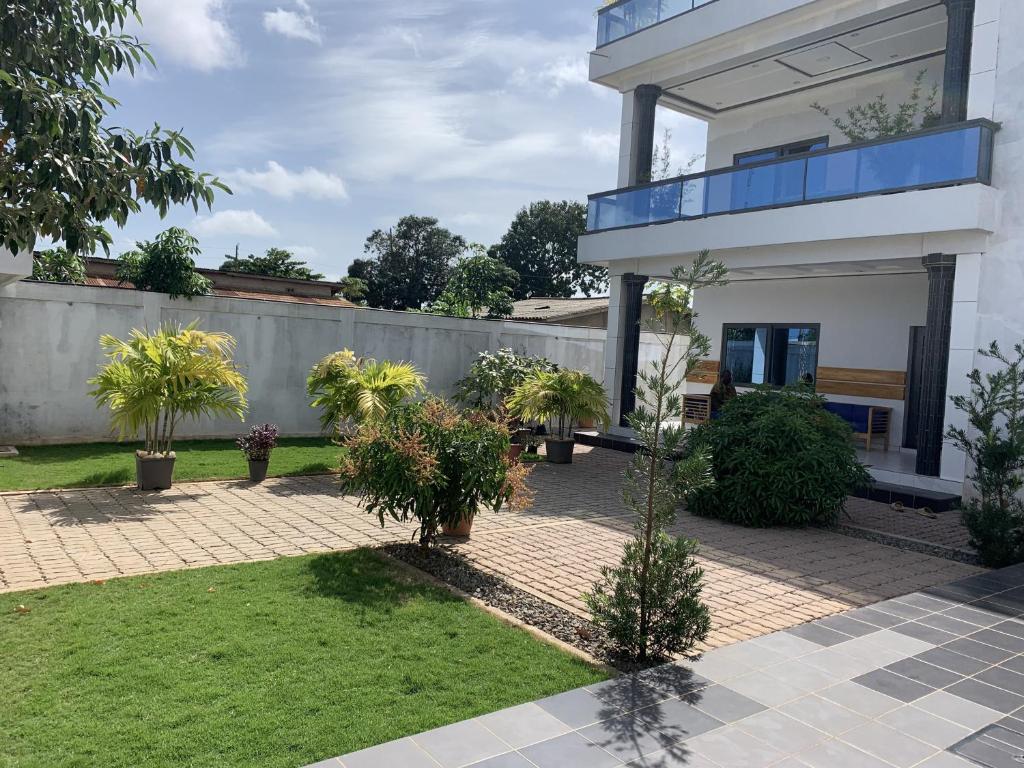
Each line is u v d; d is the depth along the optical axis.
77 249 4.42
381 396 10.28
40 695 3.58
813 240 10.85
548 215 51.44
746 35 12.13
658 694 4.01
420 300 53.22
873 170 10.21
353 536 7.13
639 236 13.51
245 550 6.44
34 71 4.33
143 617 4.65
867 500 10.29
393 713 3.61
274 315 13.09
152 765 3.03
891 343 13.20
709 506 8.89
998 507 7.46
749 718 3.78
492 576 6.11
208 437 12.52
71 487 8.56
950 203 9.38
